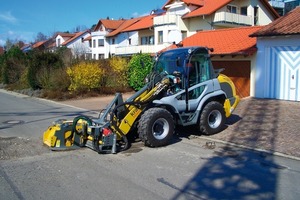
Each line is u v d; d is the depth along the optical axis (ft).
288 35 49.52
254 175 20.81
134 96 27.55
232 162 23.49
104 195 17.99
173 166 22.74
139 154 25.66
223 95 32.81
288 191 18.22
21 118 44.86
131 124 26.78
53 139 26.53
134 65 74.74
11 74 109.29
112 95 72.49
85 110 51.80
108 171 21.85
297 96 50.29
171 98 28.30
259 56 54.80
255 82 55.98
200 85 30.53
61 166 23.04
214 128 31.45
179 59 29.07
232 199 17.33
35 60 82.43
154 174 21.18
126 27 163.22
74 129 26.84
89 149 27.12
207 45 65.57
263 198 17.38
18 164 23.65
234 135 31.12
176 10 125.08
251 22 115.14
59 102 64.39
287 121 35.81
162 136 27.48
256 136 30.40
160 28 121.90
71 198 17.72
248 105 47.70
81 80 70.54
